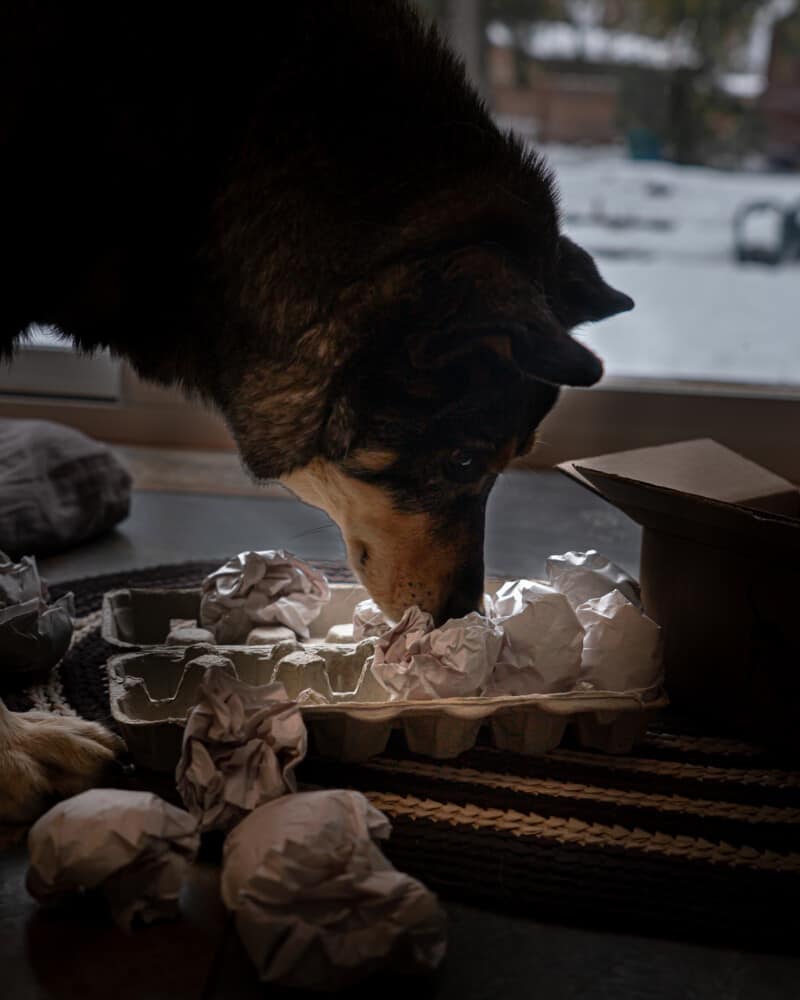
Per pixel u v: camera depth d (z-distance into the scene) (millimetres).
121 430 3320
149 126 1475
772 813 1461
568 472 1807
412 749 1533
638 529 2754
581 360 1268
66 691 1738
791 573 1523
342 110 1473
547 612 1559
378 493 1559
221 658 1544
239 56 1486
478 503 1614
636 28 3936
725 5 3928
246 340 1526
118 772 1476
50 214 1488
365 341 1448
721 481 1800
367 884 1104
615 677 1566
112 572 2270
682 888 1297
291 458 1564
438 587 1621
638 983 1161
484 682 1507
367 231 1444
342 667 1646
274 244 1477
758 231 4359
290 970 1080
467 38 3717
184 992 1121
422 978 1146
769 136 4160
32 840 1207
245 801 1294
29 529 2344
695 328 4121
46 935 1204
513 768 1537
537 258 1503
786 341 4094
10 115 1422
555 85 3980
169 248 1538
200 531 2627
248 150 1485
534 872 1317
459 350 1344
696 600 1699
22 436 2525
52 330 1695
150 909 1220
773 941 1218
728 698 1671
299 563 1843
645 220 4316
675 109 4090
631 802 1471
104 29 1436
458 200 1450
